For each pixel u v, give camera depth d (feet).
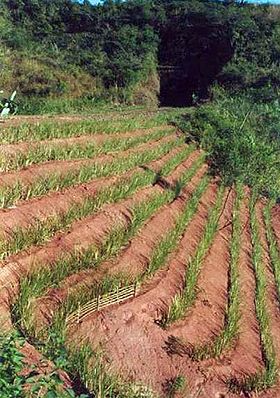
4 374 15.23
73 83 121.19
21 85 109.19
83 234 33.63
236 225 54.75
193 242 44.73
